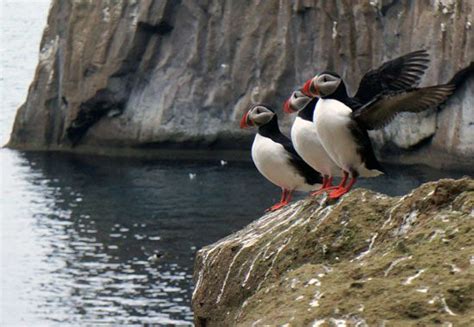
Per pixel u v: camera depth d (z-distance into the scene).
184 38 43.88
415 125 36.91
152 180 40.72
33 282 27.33
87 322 23.95
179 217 34.34
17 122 48.38
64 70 46.12
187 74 43.94
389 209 9.84
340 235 9.95
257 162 13.96
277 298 8.93
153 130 44.62
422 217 9.27
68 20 46.50
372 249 9.35
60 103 47.41
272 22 41.66
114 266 28.58
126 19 44.41
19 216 35.25
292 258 10.20
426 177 35.19
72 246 30.95
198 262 11.63
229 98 43.22
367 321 7.87
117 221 34.09
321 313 8.11
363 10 38.53
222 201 36.50
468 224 8.62
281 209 11.74
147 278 27.23
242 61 42.53
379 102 10.88
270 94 41.84
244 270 10.72
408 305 7.88
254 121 13.95
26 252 30.44
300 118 12.66
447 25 35.34
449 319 7.66
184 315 24.09
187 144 44.19
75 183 40.84
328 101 11.38
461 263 8.20
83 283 27.05
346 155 11.41
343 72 39.66
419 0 36.59
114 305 25.09
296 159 13.76
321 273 8.92
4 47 89.62
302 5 40.31
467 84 35.31
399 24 37.41
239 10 42.53
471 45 34.47
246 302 9.47
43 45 48.06
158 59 44.44
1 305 25.45
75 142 46.94
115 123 45.56
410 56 11.46
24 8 136.62
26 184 40.78
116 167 43.50
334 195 10.45
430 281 8.11
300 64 41.06
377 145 38.12
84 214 35.31
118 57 44.59
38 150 47.50
